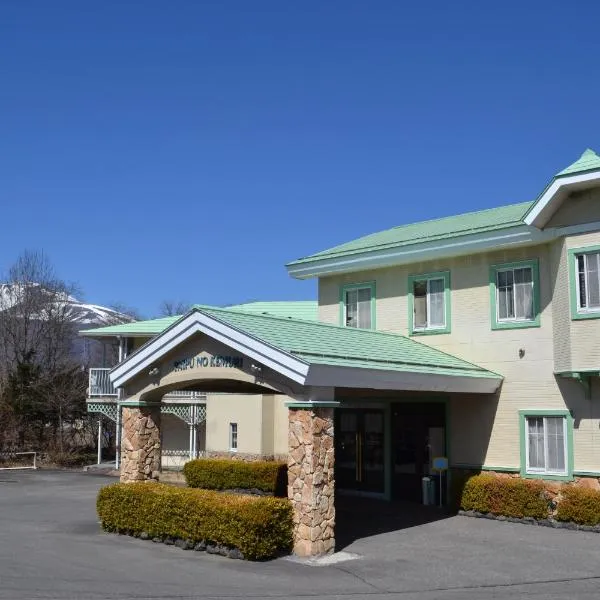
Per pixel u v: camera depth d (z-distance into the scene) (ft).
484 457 60.85
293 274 73.61
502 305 61.11
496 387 60.18
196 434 97.91
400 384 49.57
